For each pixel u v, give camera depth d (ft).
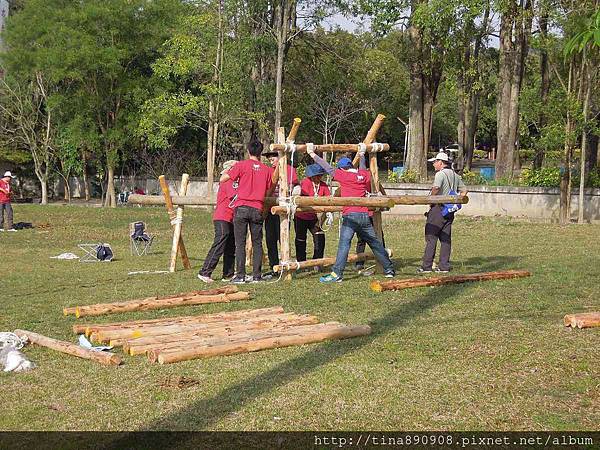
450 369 20.97
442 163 40.22
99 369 21.50
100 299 33.01
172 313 29.68
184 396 18.99
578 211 80.69
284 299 32.35
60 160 141.59
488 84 124.26
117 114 116.47
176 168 138.41
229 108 101.71
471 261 45.55
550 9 74.54
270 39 103.86
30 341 24.48
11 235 67.56
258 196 36.99
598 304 29.99
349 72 125.08
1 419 17.67
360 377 20.24
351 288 34.99
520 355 22.03
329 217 43.70
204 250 56.08
